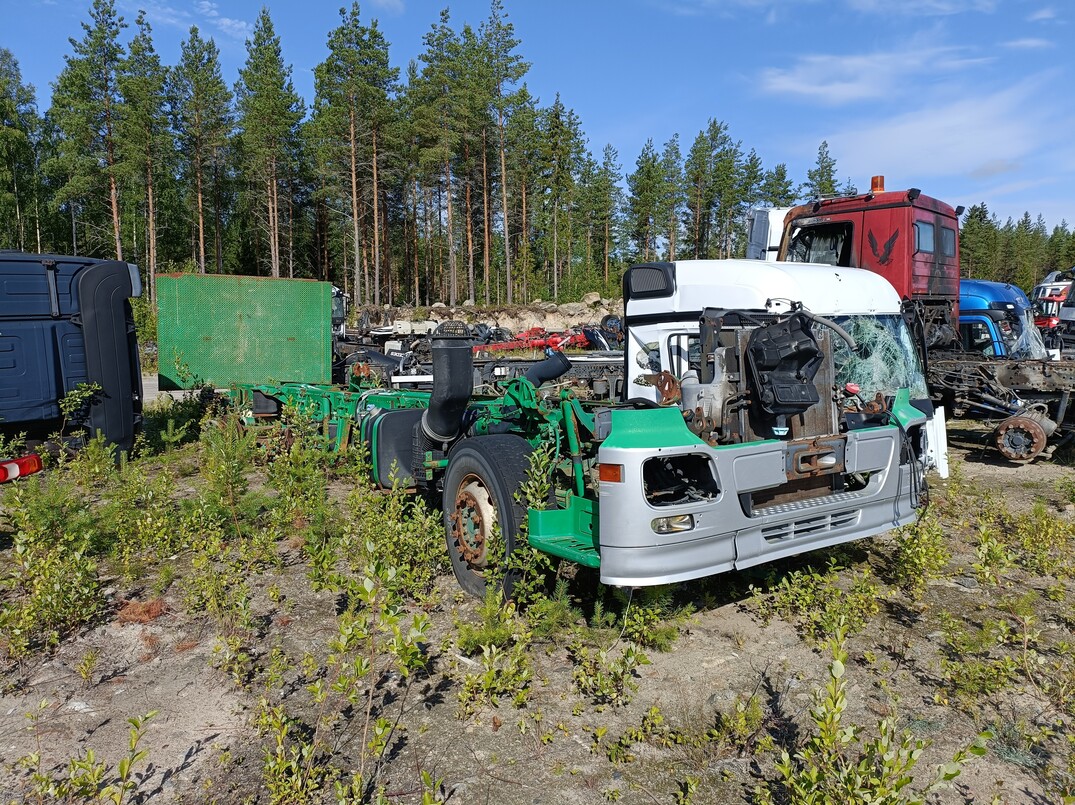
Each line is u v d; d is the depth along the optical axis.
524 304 50.97
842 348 6.32
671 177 67.44
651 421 4.04
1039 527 6.28
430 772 3.22
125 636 4.55
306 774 3.04
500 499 4.67
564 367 5.92
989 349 13.28
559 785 3.16
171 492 6.93
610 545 3.94
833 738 2.85
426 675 4.04
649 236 71.69
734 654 4.33
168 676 4.07
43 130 58.12
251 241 64.50
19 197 55.03
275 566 5.67
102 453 8.30
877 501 4.87
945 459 8.43
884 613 4.95
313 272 70.00
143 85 44.66
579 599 4.93
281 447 8.39
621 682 3.81
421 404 6.93
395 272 69.44
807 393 4.38
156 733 3.51
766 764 3.29
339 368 15.62
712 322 4.53
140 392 9.89
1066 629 4.71
